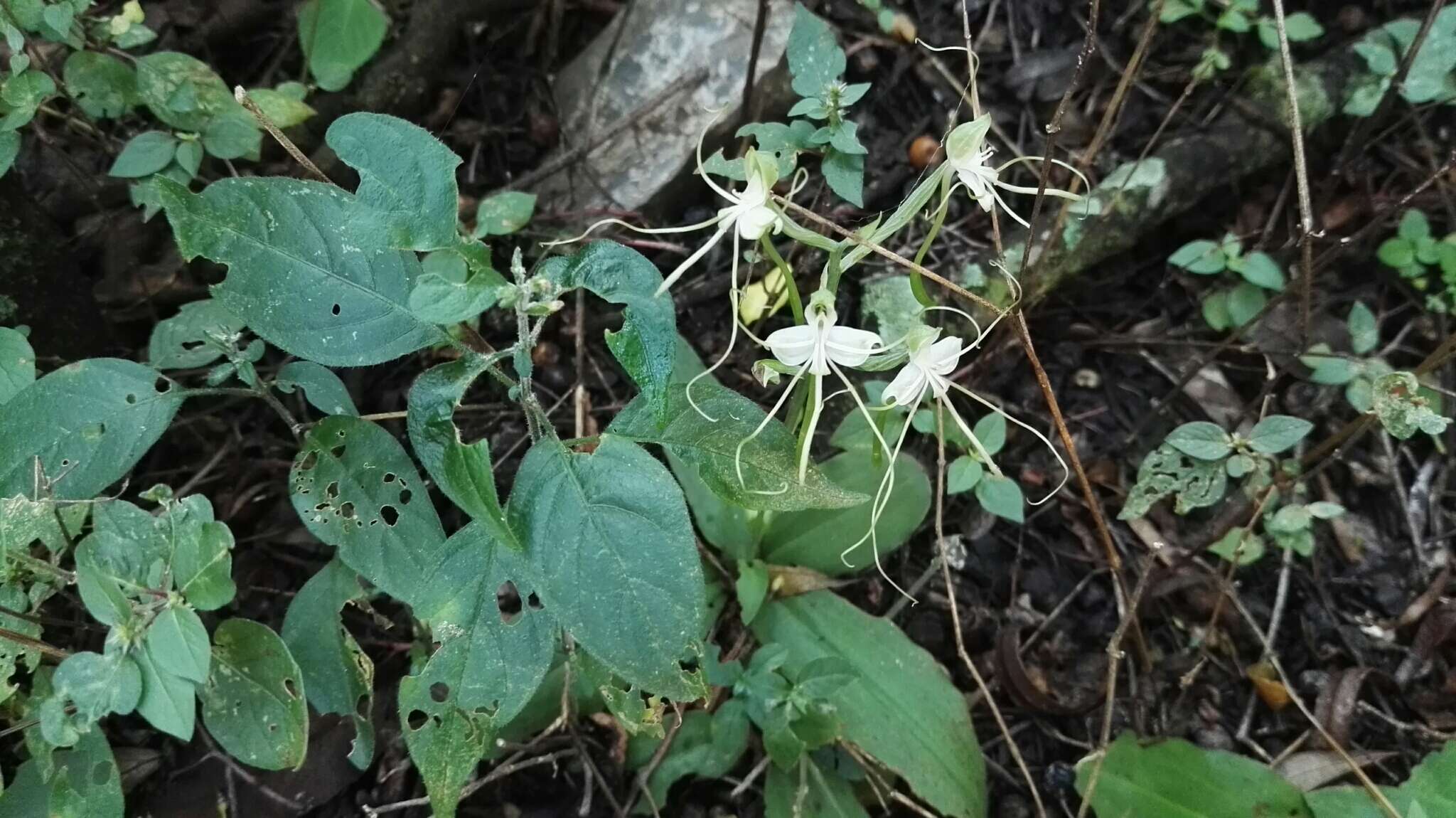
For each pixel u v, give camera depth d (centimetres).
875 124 48
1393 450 43
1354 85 46
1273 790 35
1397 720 39
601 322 43
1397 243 44
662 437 28
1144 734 38
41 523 28
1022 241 44
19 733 33
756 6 45
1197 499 37
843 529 37
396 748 36
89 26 35
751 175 24
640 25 46
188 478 40
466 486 24
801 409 32
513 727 34
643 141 45
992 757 39
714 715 35
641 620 25
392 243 24
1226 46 49
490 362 25
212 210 27
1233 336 41
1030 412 44
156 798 35
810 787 35
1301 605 41
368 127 24
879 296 43
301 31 40
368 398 41
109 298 41
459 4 45
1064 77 49
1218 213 48
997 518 42
